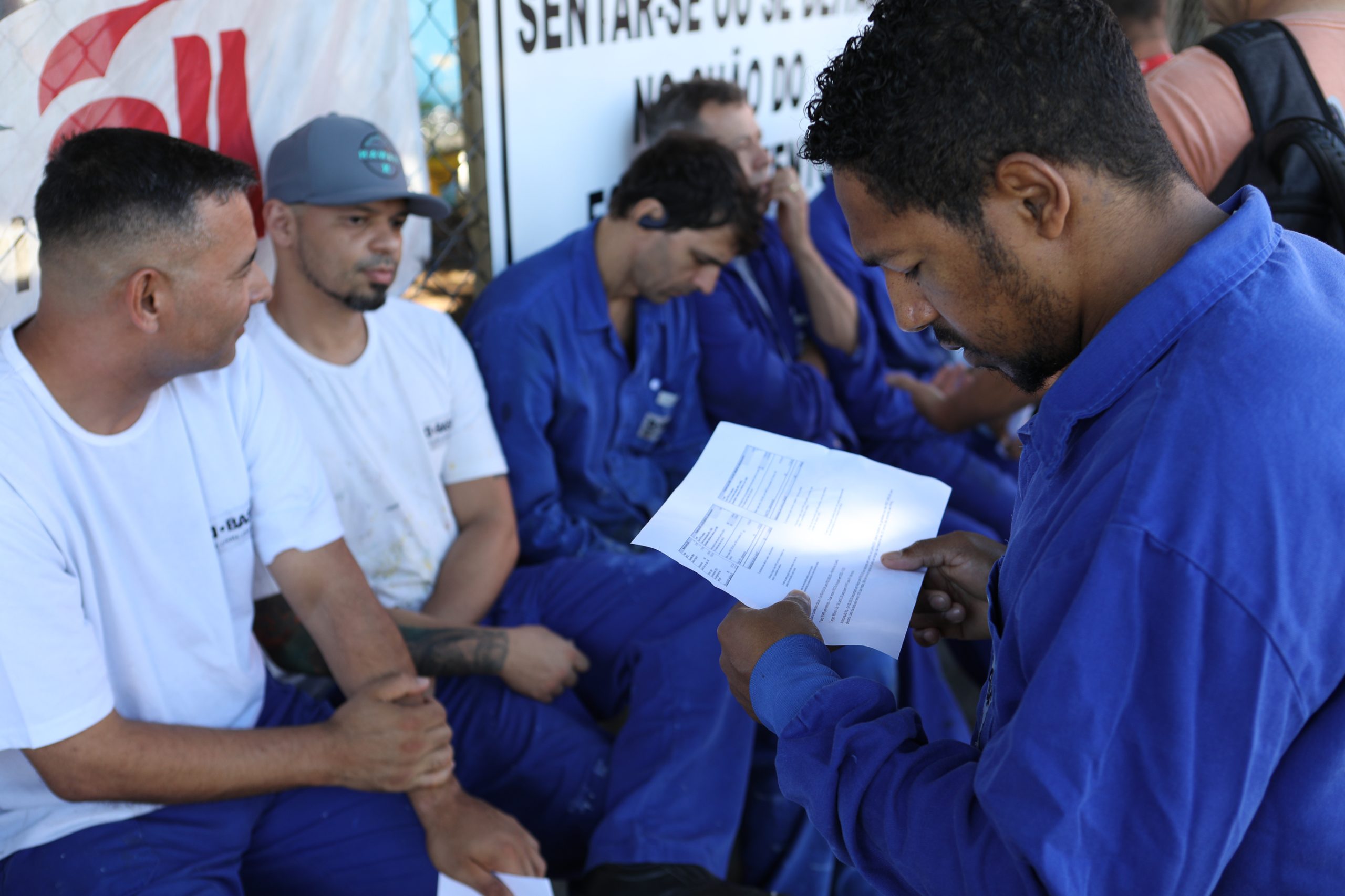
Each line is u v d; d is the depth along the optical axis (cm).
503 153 252
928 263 79
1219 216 74
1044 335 79
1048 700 66
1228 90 141
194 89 196
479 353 227
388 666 171
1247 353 66
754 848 200
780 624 95
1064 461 76
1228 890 72
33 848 141
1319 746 67
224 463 156
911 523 115
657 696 190
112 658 146
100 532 140
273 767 150
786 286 285
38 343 134
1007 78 70
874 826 80
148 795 141
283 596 175
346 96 221
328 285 188
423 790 165
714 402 266
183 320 134
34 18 173
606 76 266
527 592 223
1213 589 63
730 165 222
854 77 77
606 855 172
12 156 176
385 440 201
